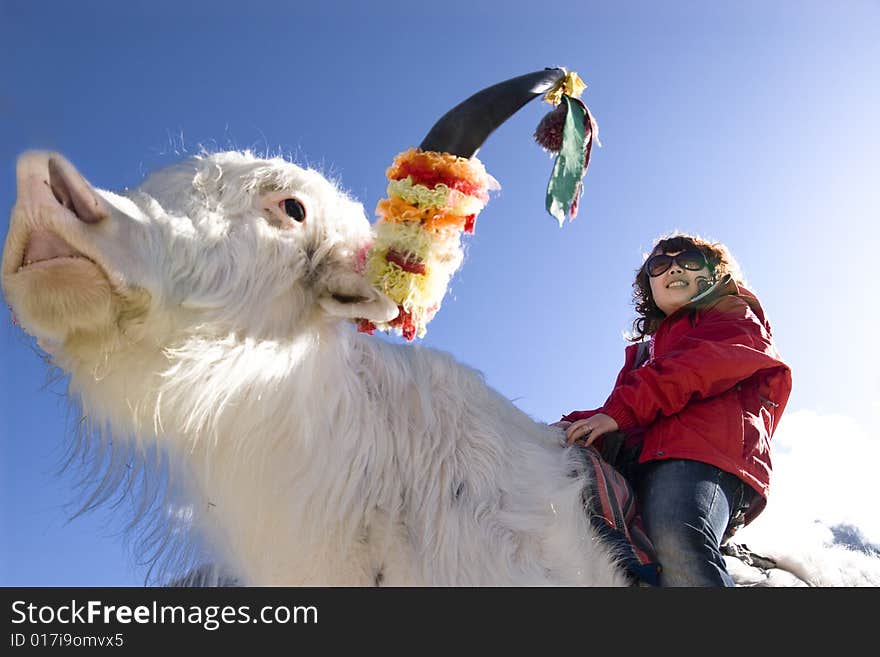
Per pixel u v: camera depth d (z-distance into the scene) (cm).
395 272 245
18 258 205
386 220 250
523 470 263
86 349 222
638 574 257
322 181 269
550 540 251
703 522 269
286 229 253
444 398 268
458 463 254
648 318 358
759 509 296
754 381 304
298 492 244
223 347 236
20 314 216
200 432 245
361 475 247
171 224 234
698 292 328
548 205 264
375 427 253
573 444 290
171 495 264
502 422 276
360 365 263
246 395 243
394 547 243
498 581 240
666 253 332
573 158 270
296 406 246
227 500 251
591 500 269
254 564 254
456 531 244
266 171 257
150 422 244
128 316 221
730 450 283
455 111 256
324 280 255
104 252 207
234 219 247
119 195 233
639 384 292
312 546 243
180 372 231
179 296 230
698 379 287
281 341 247
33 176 195
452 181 248
